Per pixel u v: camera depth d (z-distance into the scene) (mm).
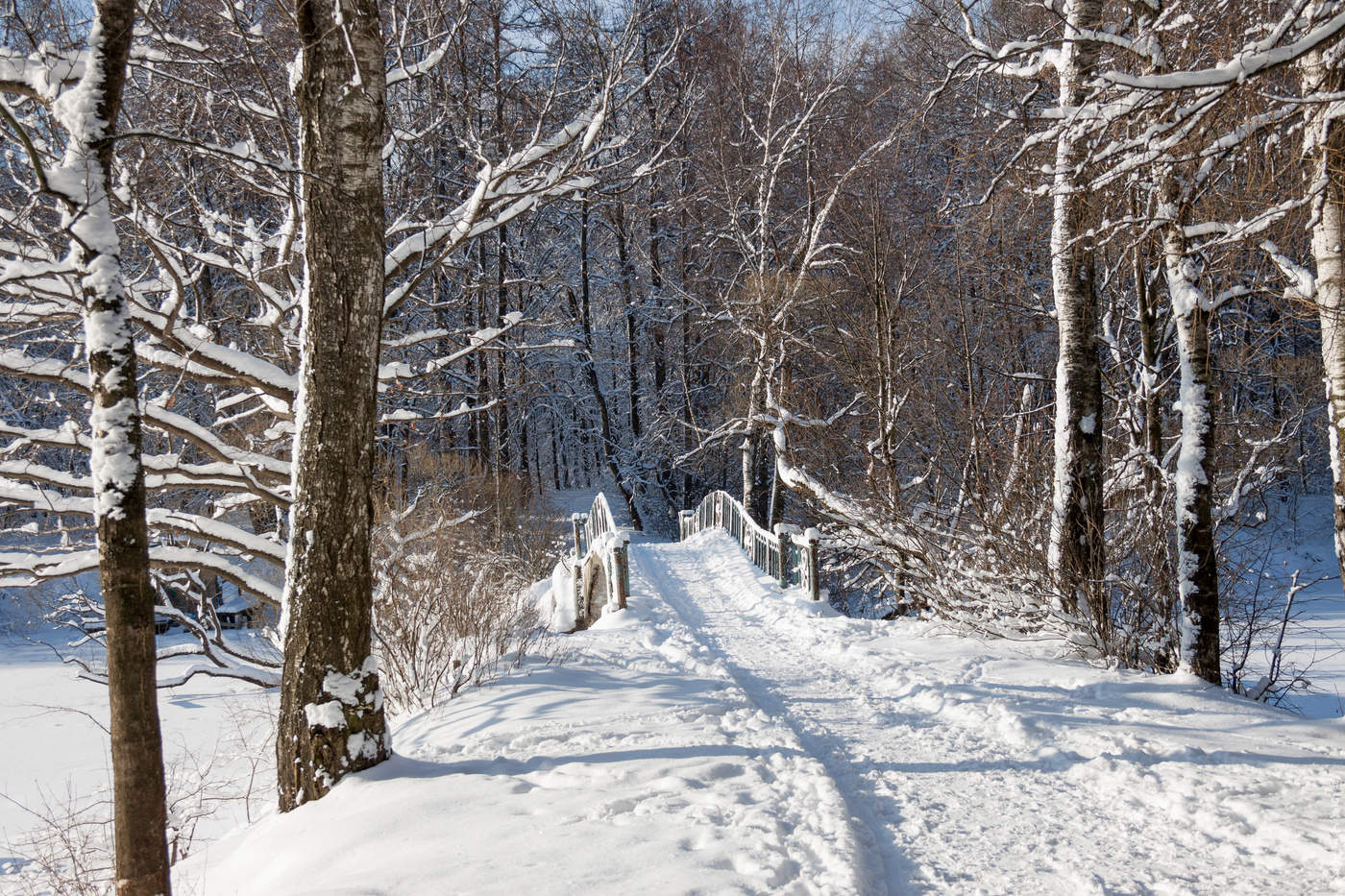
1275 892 3412
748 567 15977
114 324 4234
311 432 5367
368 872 3979
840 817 4273
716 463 29719
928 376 15680
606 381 37969
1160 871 3686
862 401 18219
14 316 7160
